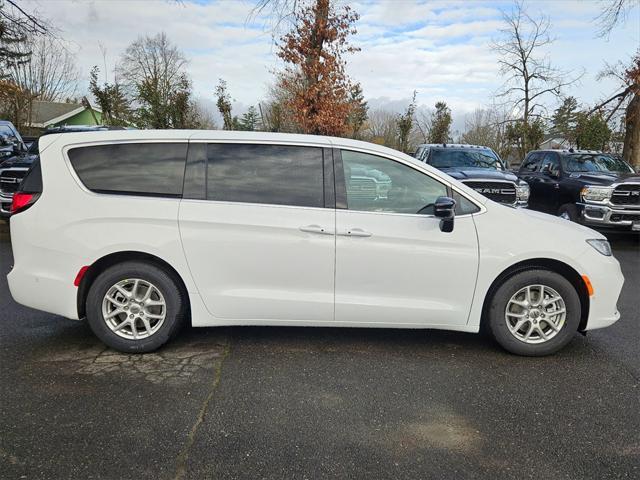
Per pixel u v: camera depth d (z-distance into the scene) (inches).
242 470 97.3
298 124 558.6
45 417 114.6
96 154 151.6
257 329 176.1
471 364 149.5
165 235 147.3
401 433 111.5
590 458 103.2
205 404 122.3
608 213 355.3
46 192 149.4
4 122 434.6
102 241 146.8
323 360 150.5
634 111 644.1
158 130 156.1
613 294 154.1
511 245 149.5
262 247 148.3
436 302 152.9
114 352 153.5
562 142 929.5
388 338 169.9
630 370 146.7
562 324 153.4
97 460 99.2
